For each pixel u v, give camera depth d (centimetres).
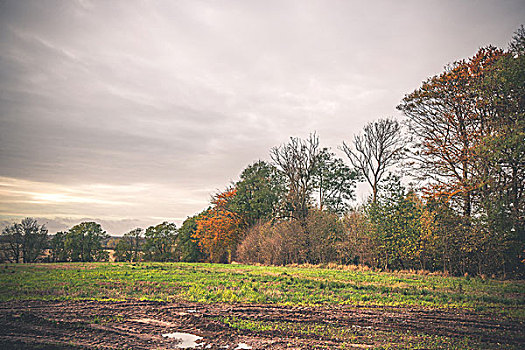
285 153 4056
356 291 1410
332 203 4403
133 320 942
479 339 795
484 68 2439
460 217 2281
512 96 2125
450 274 2247
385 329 869
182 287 1501
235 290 1420
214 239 4800
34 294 1300
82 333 829
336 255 3075
